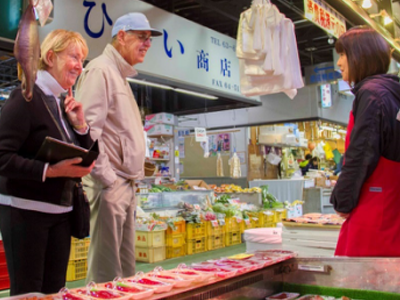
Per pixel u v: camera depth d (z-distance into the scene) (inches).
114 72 99.4
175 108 363.9
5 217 68.5
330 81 383.6
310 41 416.8
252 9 162.6
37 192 69.3
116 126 97.7
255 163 490.9
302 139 480.1
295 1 343.0
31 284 68.1
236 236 255.9
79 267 168.9
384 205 71.3
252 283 68.9
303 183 376.8
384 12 272.1
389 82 75.8
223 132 517.0
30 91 55.0
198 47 249.4
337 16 245.4
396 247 70.4
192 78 243.4
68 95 79.7
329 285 72.1
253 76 166.6
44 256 71.3
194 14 378.6
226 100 326.0
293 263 76.4
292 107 470.0
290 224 118.0
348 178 73.3
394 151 71.4
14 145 66.9
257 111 493.0
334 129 552.4
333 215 131.8
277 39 161.8
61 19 177.3
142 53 104.4
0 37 149.1
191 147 543.5
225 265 69.4
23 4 154.3
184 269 64.8
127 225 101.4
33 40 56.0
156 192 248.1
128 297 49.4
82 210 76.7
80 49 76.2
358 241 72.7
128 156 97.7
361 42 78.6
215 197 291.6
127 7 205.6
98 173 90.4
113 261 94.4
